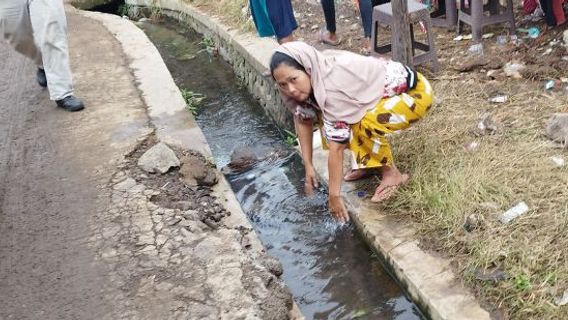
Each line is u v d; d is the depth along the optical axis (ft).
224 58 24.18
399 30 15.21
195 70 24.12
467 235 10.30
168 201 12.15
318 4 23.82
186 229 11.12
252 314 8.99
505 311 8.95
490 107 13.69
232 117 19.61
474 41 17.02
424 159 12.41
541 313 8.66
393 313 10.25
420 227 11.00
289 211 13.65
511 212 10.34
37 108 17.02
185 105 16.37
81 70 19.70
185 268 10.09
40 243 11.12
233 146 17.54
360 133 11.33
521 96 13.85
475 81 14.99
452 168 11.82
